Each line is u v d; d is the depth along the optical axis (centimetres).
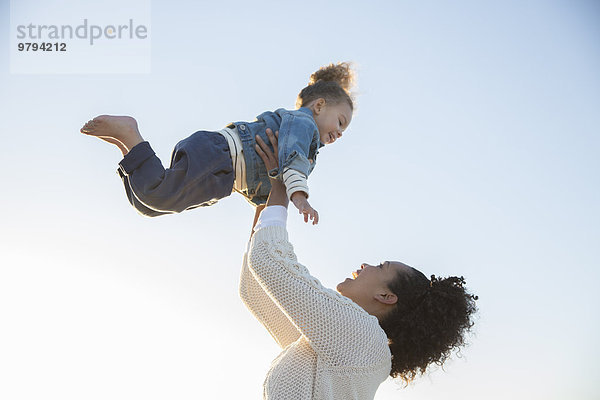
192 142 193
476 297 214
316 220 182
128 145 184
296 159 191
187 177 184
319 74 261
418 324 196
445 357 203
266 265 182
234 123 206
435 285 204
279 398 176
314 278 185
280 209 194
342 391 178
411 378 203
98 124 183
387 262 211
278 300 180
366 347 181
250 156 199
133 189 181
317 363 179
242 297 216
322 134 233
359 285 206
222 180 193
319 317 177
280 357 192
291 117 206
